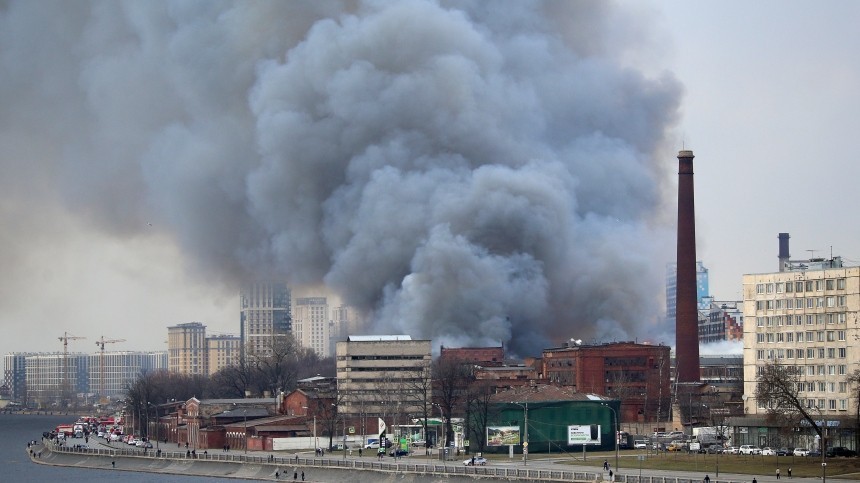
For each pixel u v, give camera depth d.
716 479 183.38
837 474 189.62
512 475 199.75
